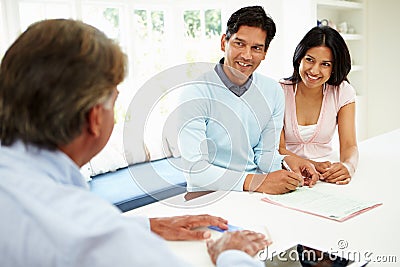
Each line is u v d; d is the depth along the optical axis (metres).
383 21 4.52
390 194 1.37
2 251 0.57
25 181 0.61
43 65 0.61
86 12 3.39
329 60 1.85
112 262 0.54
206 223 1.06
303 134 2.02
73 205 0.59
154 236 0.60
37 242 0.56
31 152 0.65
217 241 0.91
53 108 0.61
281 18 4.00
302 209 1.24
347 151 1.87
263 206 1.27
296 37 3.93
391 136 2.42
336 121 2.03
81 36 0.64
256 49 1.49
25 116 0.62
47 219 0.56
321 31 1.85
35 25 0.65
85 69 0.62
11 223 0.58
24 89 0.62
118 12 3.64
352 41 4.73
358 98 4.61
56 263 0.54
